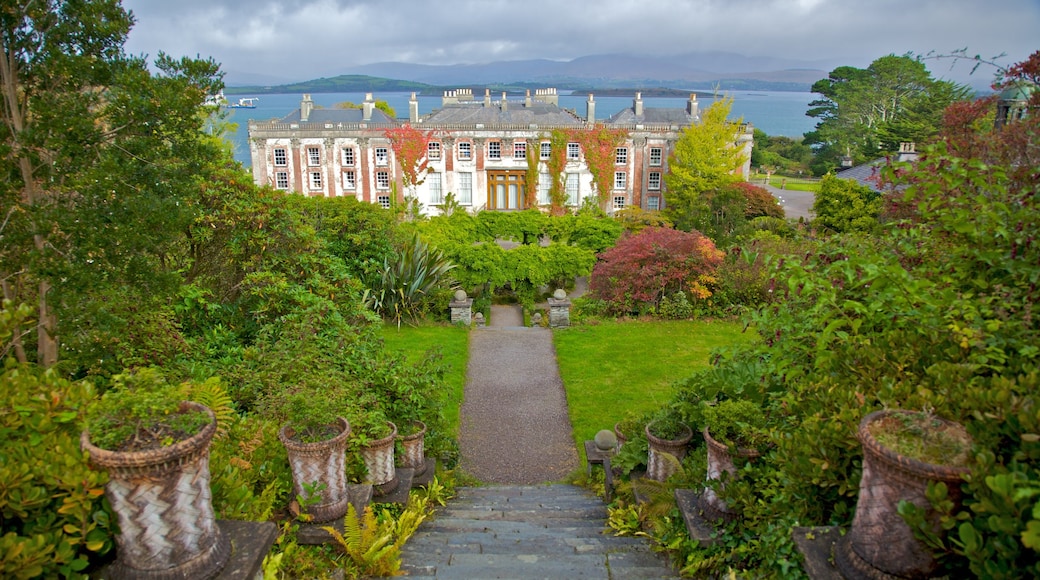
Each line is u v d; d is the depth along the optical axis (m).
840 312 5.09
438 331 18.91
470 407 13.69
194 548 3.57
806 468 4.18
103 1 6.66
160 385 4.48
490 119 41.34
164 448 3.33
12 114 6.54
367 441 6.74
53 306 6.43
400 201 39.91
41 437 3.81
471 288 22.62
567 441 12.11
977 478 2.99
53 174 6.59
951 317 4.57
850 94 65.19
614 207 40.59
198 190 9.52
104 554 3.67
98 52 6.86
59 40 6.57
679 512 5.93
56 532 3.42
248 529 4.03
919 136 40.88
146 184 6.78
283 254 10.98
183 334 9.08
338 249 19.02
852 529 3.62
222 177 10.46
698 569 5.04
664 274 19.84
